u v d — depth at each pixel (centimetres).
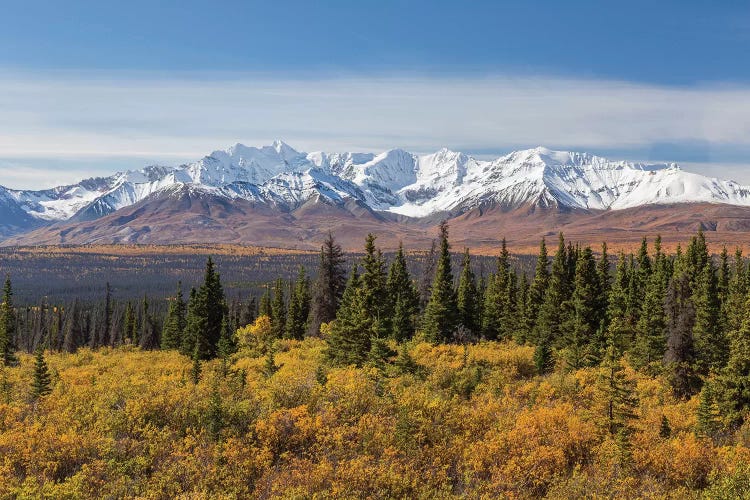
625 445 1930
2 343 4984
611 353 2373
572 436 2033
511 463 1739
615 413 2277
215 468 1579
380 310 5066
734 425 2770
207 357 5391
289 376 3089
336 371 3334
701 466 1925
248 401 2084
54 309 18475
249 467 1627
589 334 5184
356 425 1969
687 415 2891
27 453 1605
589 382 3222
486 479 1706
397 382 2862
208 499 1448
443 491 1598
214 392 1986
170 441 1769
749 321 3095
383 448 1808
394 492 1555
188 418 1939
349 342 4069
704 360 3822
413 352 4397
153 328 10738
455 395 2683
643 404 3184
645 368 4303
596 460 1906
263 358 4584
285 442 1809
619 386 2391
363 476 1577
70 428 1762
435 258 7400
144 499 1415
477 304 6931
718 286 5972
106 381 2814
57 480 1552
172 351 6344
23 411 2047
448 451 1847
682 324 3797
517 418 2202
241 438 1788
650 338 4412
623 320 5084
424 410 2155
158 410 1967
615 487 1677
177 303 7625
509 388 3041
